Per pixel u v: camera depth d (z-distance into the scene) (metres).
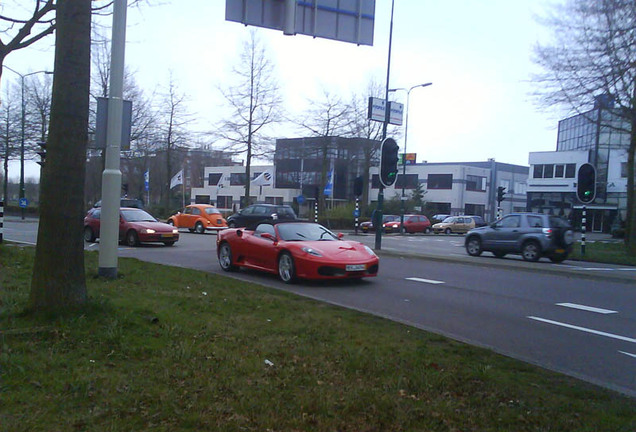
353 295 9.77
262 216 30.16
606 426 3.82
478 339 6.70
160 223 20.34
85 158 6.00
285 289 10.32
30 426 3.33
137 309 6.38
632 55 20.30
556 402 4.25
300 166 64.88
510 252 19.89
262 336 5.83
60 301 5.72
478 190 68.31
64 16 5.84
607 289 11.66
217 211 31.78
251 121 34.88
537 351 6.21
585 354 6.16
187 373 4.40
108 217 9.38
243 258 12.47
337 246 11.34
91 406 3.69
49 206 5.76
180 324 5.96
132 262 12.26
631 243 22.86
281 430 3.51
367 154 42.97
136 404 3.75
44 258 5.75
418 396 4.24
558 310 8.93
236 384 4.23
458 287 11.08
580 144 58.59
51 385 3.98
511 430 3.71
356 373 4.69
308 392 4.16
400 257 17.27
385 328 6.58
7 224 34.75
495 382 4.65
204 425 3.49
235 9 9.88
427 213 57.91
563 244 18.84
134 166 56.00
